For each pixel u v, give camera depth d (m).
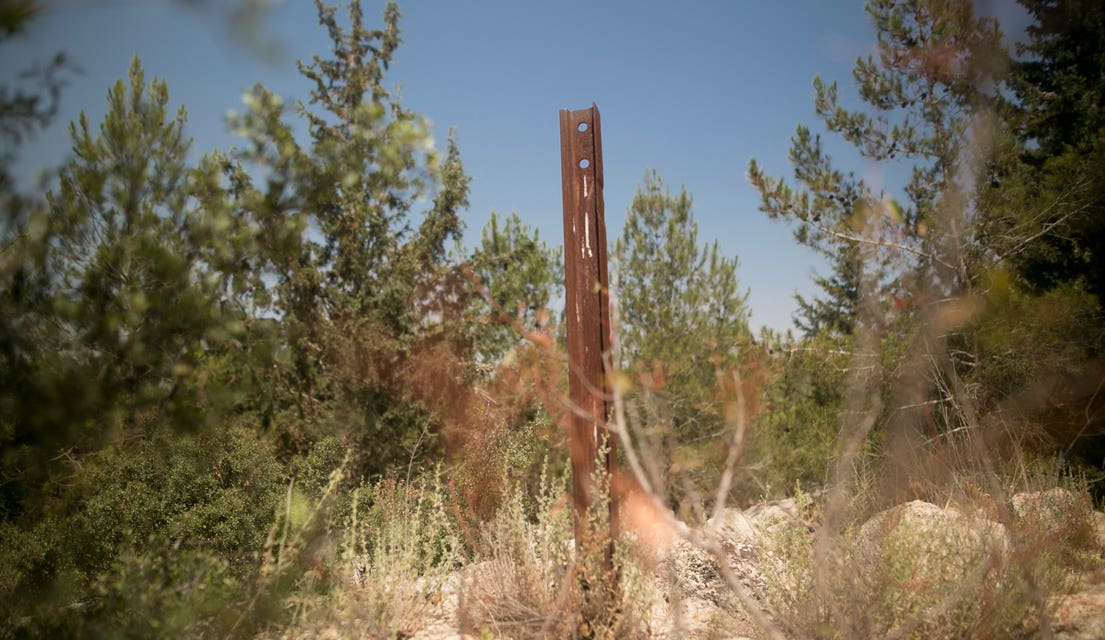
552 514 4.03
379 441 8.38
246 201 4.25
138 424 3.48
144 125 4.60
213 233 4.03
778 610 3.42
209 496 4.66
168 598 3.39
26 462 3.09
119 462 4.44
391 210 9.07
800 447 6.21
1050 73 9.55
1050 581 3.34
